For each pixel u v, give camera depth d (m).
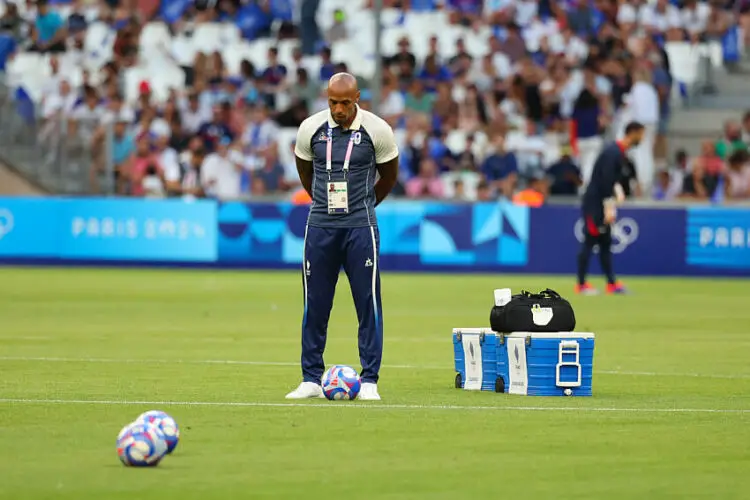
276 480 25.05
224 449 28.28
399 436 30.08
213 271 104.56
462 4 132.62
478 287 89.75
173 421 26.86
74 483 24.58
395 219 104.50
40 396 36.97
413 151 111.38
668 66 120.81
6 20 132.12
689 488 24.56
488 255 103.88
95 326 61.59
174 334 57.88
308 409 34.31
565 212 103.12
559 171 108.25
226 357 48.62
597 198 85.06
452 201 104.06
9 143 113.19
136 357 48.44
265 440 29.45
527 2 130.62
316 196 36.34
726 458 27.61
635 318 68.50
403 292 85.12
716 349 53.62
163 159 112.94
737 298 83.00
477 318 67.31
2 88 115.50
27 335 57.03
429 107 117.44
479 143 114.12
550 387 37.06
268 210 105.94
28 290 84.06
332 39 129.50
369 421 32.28
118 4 134.12
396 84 119.50
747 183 109.44
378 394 37.25
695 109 124.56
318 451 28.14
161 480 24.94
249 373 43.34
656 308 74.94
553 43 127.19
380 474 25.69
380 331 36.47
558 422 32.34
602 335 59.50
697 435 30.58
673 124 122.69
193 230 106.44
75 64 128.12
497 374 38.12
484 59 122.31
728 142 112.75
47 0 133.88
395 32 129.75
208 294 82.00
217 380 41.25
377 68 102.75
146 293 82.50
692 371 45.53
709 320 67.56
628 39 125.75
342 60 124.69
